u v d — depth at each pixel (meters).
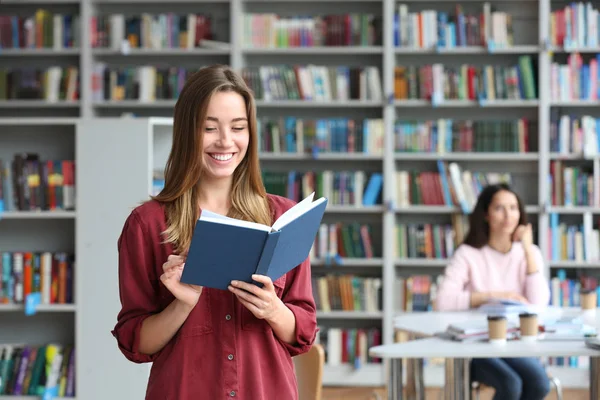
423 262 7.24
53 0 7.30
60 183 5.42
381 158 7.29
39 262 5.45
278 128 7.32
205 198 2.40
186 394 2.27
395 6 7.48
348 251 7.33
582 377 7.16
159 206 2.35
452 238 7.27
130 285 2.33
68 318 5.53
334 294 7.30
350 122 7.29
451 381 4.63
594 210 7.11
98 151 4.98
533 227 7.34
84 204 4.99
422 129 7.26
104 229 4.99
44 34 7.33
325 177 7.30
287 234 2.16
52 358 5.39
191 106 2.29
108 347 5.00
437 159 7.45
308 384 3.39
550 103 7.17
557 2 7.42
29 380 5.40
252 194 2.42
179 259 2.19
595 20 7.12
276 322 2.29
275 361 2.35
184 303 2.23
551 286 7.15
